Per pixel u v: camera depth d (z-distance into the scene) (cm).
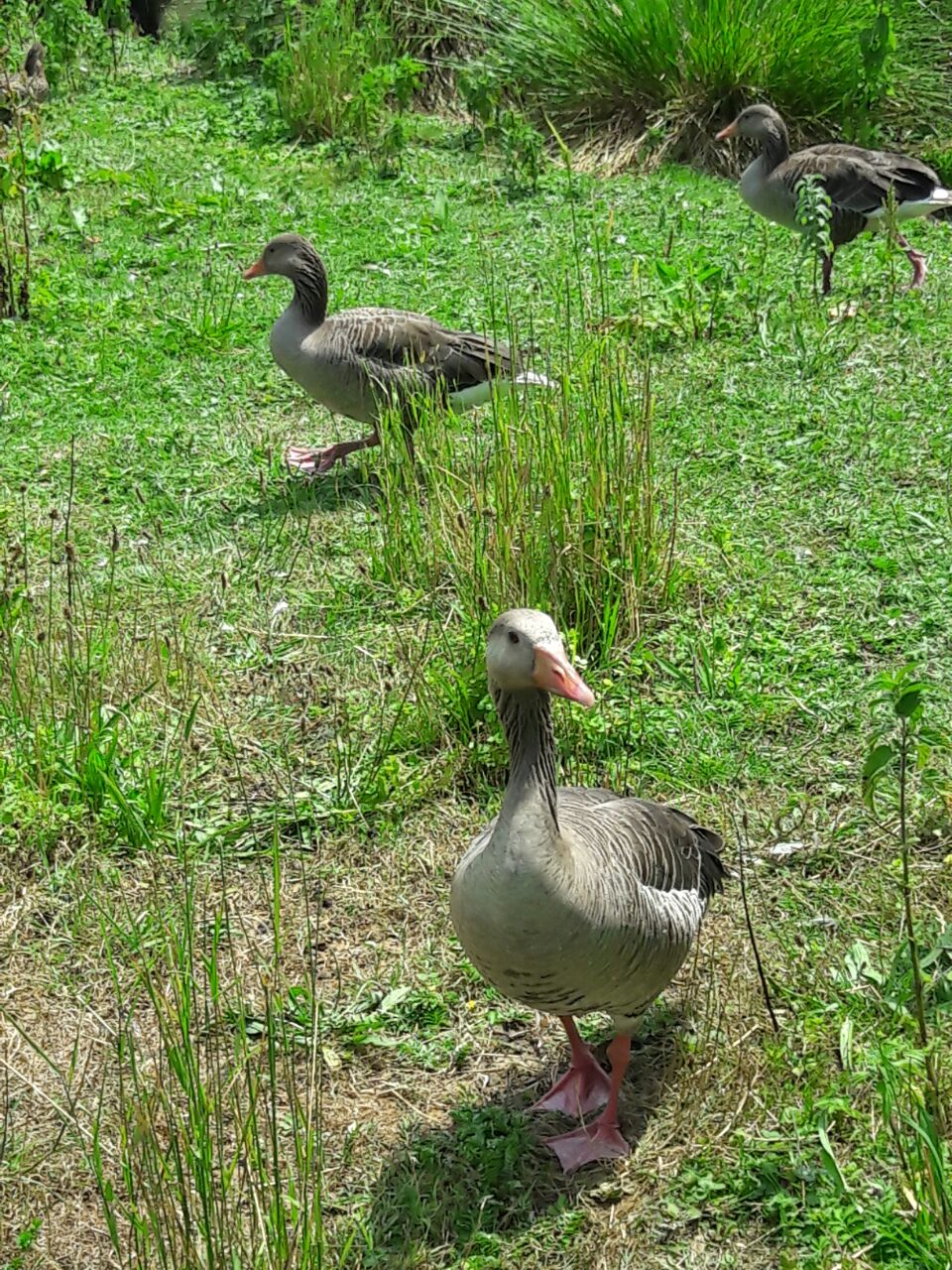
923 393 644
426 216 775
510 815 450
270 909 512
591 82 855
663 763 534
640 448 568
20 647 553
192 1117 446
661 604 568
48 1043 491
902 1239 448
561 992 461
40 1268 462
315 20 885
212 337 691
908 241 756
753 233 759
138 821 523
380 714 547
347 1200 468
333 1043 491
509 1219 466
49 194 790
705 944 501
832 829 519
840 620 564
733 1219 463
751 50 827
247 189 802
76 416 653
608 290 707
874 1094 474
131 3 1026
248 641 570
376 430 623
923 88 842
